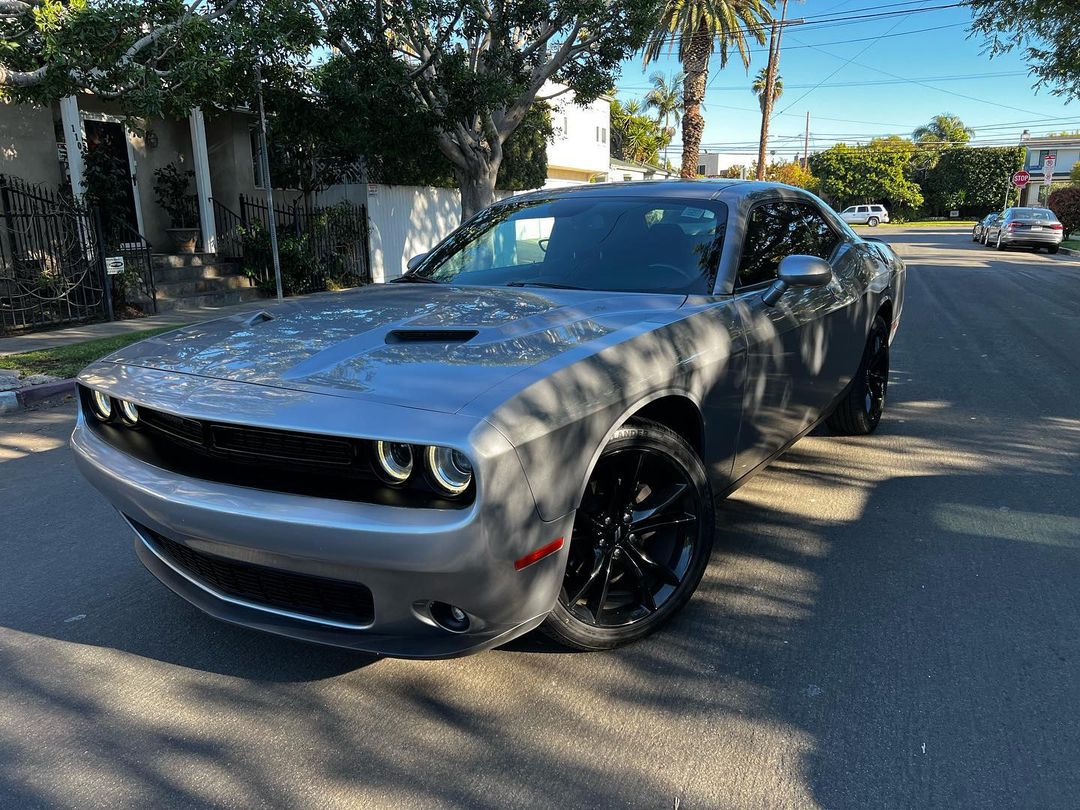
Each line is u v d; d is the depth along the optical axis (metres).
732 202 3.65
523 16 13.12
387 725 2.41
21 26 7.36
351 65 12.51
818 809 2.03
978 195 66.62
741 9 27.28
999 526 3.81
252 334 2.77
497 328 2.64
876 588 3.22
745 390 3.18
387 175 16.89
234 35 8.67
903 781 2.13
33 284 10.37
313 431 2.04
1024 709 2.43
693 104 27.08
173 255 13.45
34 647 2.89
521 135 20.95
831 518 3.95
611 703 2.49
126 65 7.56
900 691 2.53
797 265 3.24
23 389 6.72
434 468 2.01
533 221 3.91
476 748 2.29
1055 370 7.38
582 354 2.43
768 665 2.69
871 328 4.82
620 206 3.80
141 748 2.32
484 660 2.75
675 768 2.19
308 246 14.64
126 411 2.61
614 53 14.21
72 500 4.45
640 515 2.74
